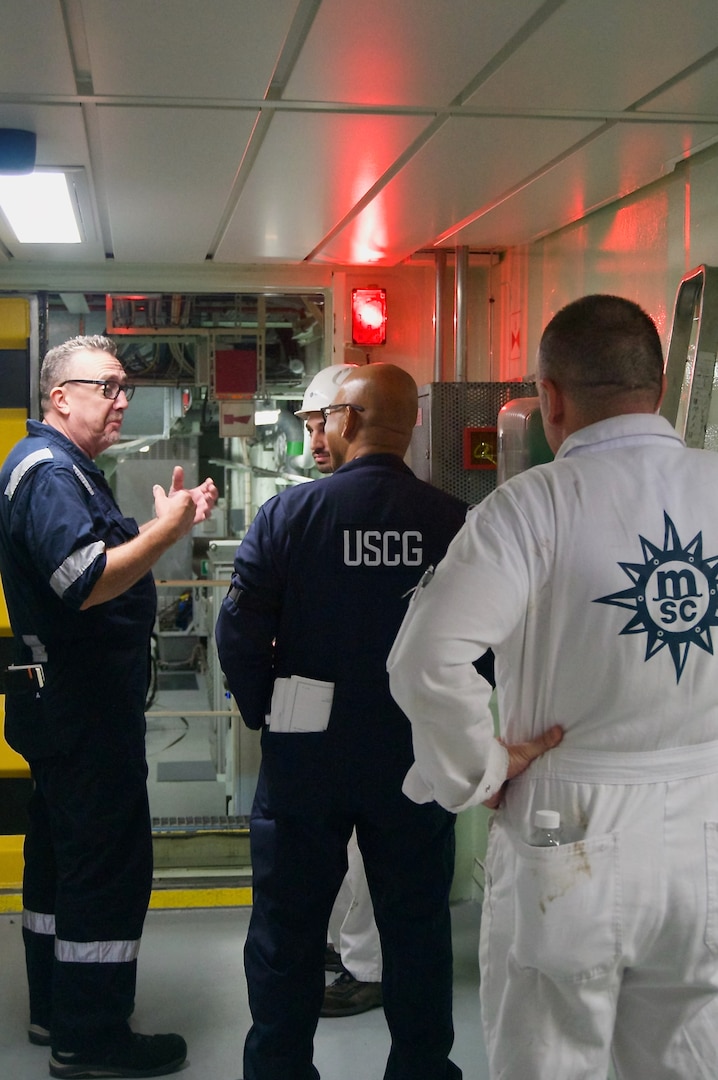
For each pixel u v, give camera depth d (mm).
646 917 1354
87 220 3086
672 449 1451
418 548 2070
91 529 2318
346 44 1747
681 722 1385
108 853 2463
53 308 4301
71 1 1566
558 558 1382
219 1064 2592
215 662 5258
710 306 2277
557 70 1895
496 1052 1446
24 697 2443
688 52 1801
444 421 3363
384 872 2068
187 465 6336
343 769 2010
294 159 2443
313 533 2051
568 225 3307
